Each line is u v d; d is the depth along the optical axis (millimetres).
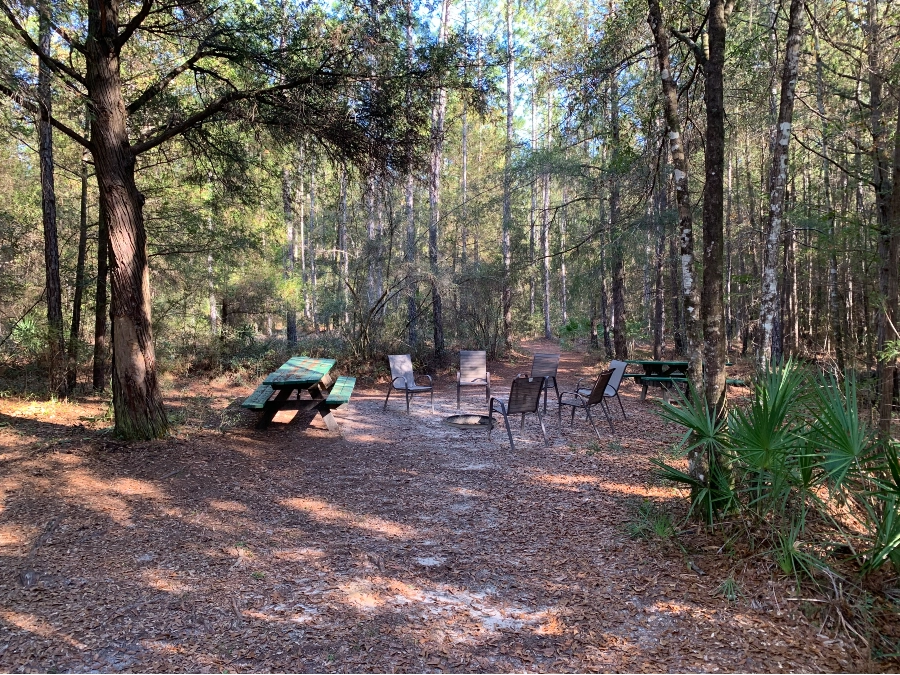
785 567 3053
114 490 4777
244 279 13680
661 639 2617
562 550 3672
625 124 9102
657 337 13594
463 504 4629
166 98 7602
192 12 6500
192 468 5480
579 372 13734
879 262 7227
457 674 2377
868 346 8633
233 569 3385
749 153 13938
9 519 4074
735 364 13094
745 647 2518
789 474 3307
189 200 11227
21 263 11586
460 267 15391
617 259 12602
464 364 9695
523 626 2773
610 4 8836
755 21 9141
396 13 6492
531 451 6270
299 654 2502
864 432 3074
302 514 4395
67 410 8133
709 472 3807
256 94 6656
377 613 2885
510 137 17859
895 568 2922
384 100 6875
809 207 9508
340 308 13930
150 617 2795
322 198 19547
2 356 9336
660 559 3441
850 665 2367
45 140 8812
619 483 5020
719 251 3910
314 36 6531
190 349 12844
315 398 8289
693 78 5734
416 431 7469
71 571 3295
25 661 2408
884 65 6852
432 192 14508
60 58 8953
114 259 6180
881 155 6820
